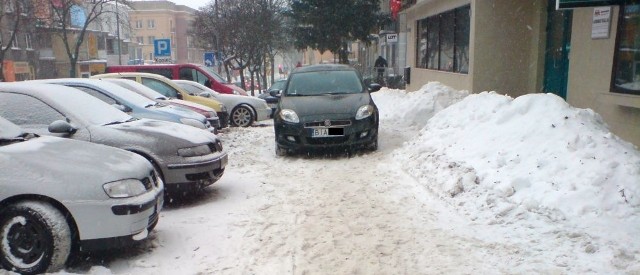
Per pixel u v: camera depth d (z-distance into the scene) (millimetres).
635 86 7582
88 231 4293
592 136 5918
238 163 8977
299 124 9055
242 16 32594
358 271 4328
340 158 9109
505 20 12672
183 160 6309
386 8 33844
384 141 10367
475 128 7730
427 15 18359
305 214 5910
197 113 9875
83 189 4277
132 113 8273
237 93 18203
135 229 4480
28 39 42281
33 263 4219
